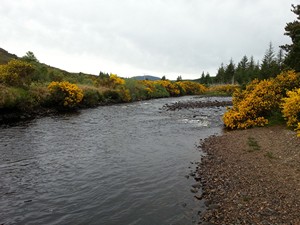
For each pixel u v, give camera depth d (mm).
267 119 20328
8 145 15656
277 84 21156
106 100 41250
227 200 8805
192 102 46875
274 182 9727
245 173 10891
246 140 16266
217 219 7742
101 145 16281
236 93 26344
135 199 9266
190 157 14055
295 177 9930
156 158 13891
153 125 23578
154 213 8312
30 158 13438
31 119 24703
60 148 15375
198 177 11062
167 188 10156
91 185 10406
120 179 11031
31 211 8344
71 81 41781
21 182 10500
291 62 23641
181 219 7914
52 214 8203
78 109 33375
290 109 16406
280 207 7977
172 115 30312
